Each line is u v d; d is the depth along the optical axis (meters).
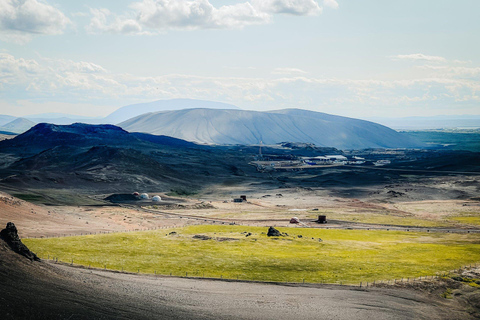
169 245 119.00
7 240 66.56
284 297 71.00
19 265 61.06
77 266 83.44
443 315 68.12
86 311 50.34
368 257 109.75
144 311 54.75
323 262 101.38
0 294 48.72
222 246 120.06
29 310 46.62
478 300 76.31
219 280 82.31
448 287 82.94
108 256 99.25
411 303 72.31
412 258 109.88
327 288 79.06
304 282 83.38
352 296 74.00
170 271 88.25
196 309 59.41
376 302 71.06
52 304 50.03
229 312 59.91
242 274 88.56
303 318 60.41
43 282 57.66
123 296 60.44
